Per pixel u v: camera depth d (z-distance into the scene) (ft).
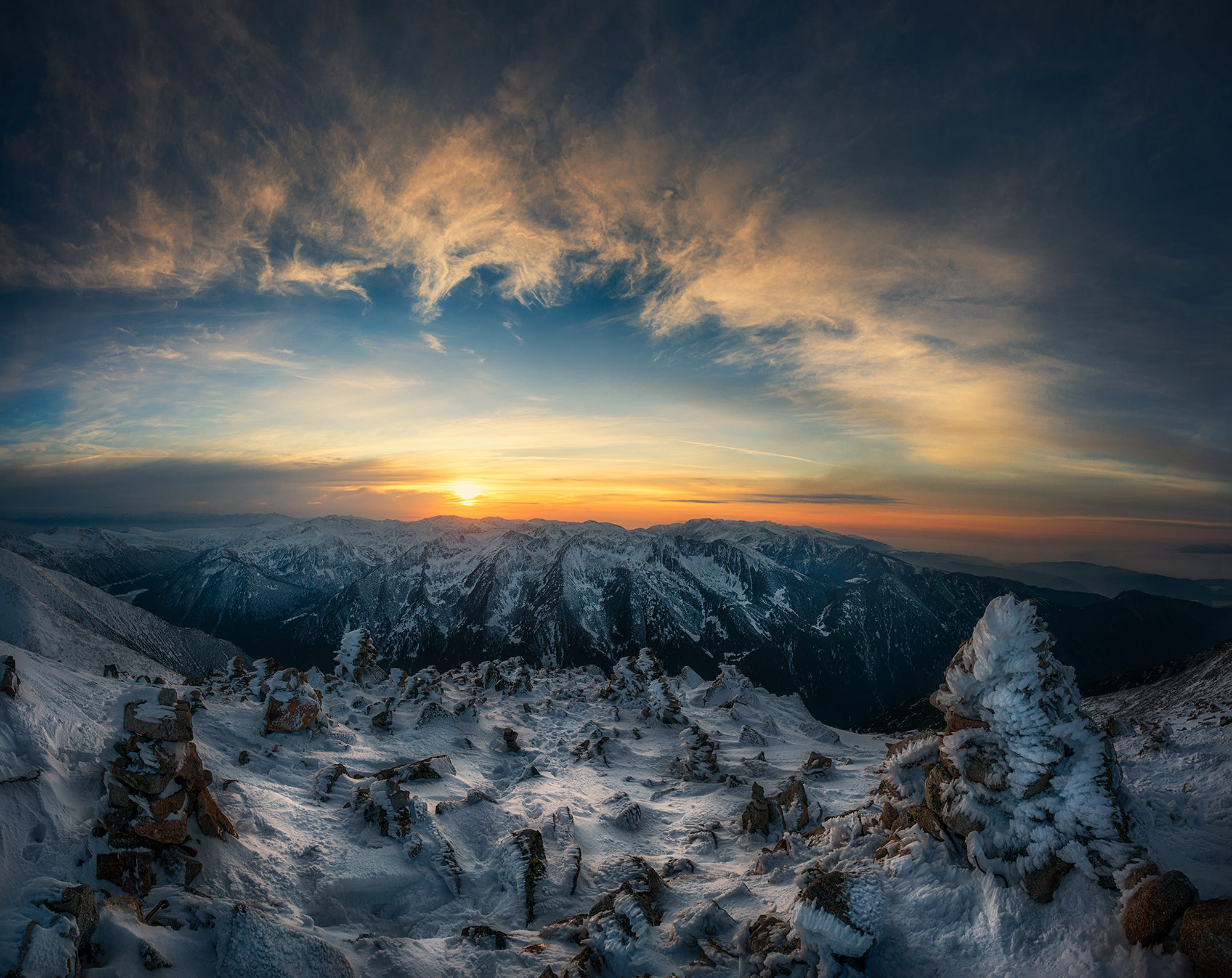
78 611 542.98
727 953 25.64
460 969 26.76
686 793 61.26
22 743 26.71
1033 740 24.68
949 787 27.25
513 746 71.87
